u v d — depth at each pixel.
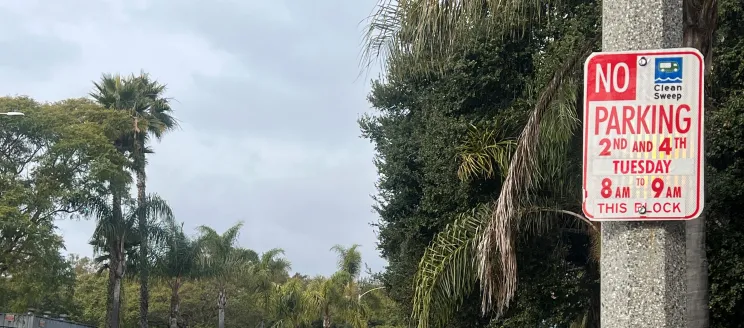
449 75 16.94
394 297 20.95
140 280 49.97
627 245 5.05
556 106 9.93
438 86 18.06
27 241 37.38
